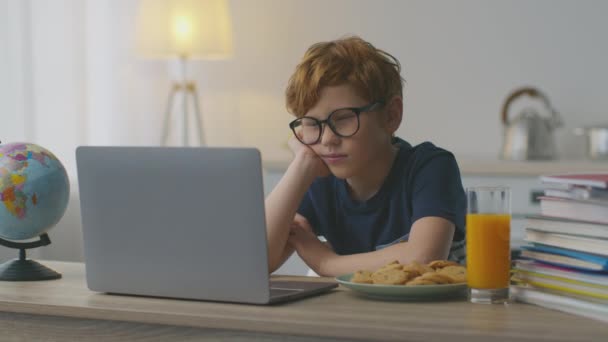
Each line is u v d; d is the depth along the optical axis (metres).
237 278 1.21
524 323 1.05
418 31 4.19
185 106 4.06
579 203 1.17
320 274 1.59
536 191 3.55
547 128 3.78
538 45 4.09
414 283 1.23
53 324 1.25
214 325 1.12
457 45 4.16
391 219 1.77
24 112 3.62
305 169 1.66
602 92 4.04
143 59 4.38
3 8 3.51
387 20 4.21
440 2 4.16
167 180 1.24
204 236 1.23
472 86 4.16
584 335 0.98
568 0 4.06
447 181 1.69
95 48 4.25
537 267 1.22
